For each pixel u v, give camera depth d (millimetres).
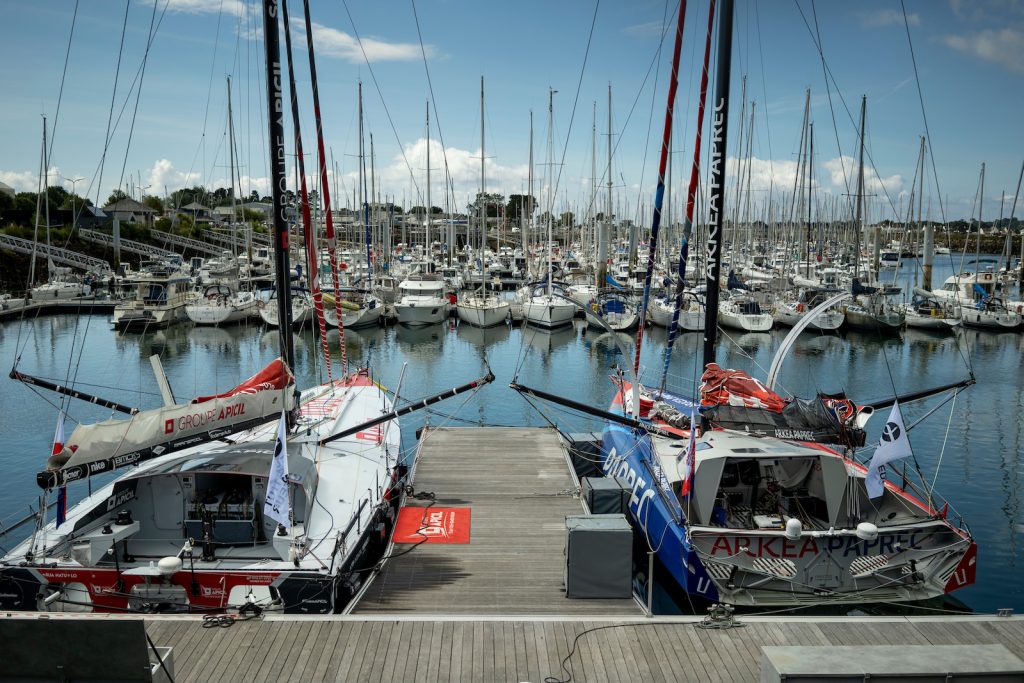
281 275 10516
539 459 13305
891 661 5141
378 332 37156
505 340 34781
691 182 10656
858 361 29297
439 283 40812
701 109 10422
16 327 36344
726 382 10648
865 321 36188
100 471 7461
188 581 7496
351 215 59781
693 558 8203
